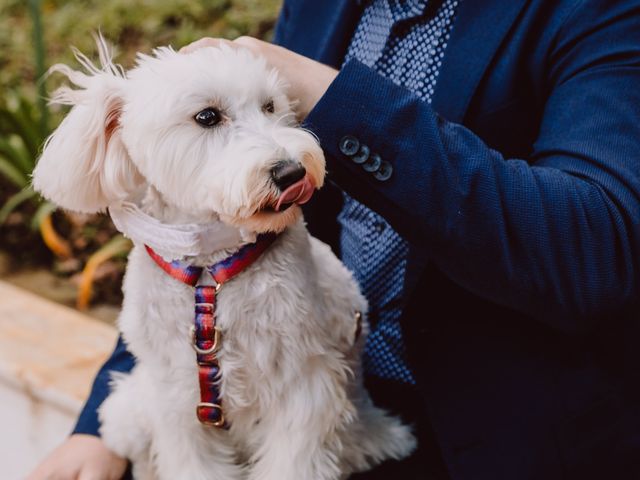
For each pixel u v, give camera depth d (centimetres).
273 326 105
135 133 103
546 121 103
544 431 108
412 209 93
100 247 275
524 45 104
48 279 276
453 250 94
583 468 108
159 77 102
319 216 133
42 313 216
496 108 106
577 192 94
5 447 202
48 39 336
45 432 189
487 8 107
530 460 108
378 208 96
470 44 107
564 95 101
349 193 97
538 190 93
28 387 187
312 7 133
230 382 107
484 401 110
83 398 177
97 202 110
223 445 120
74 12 345
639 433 109
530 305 97
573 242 93
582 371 108
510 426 109
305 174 94
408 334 112
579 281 95
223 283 104
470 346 111
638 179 95
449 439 112
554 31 102
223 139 102
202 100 101
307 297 106
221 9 318
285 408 109
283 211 97
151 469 128
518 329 109
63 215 281
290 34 135
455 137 95
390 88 95
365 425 124
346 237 129
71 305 260
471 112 107
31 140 268
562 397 107
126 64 308
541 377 108
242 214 96
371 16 125
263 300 104
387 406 131
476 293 100
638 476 110
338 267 119
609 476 109
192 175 102
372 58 122
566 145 98
